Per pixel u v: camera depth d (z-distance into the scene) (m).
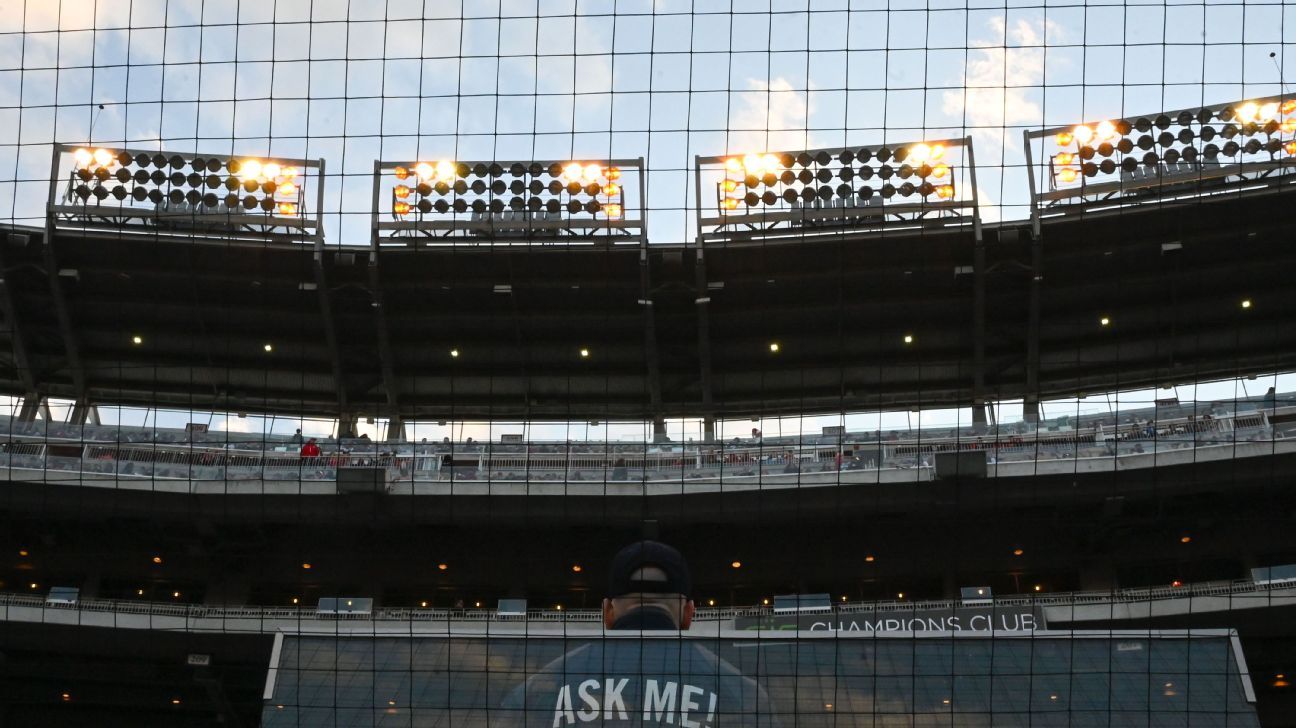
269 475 49.84
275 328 54.38
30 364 54.56
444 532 53.75
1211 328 53.78
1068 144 49.81
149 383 55.78
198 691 49.69
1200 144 48.81
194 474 49.66
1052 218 50.06
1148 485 47.22
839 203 50.88
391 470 49.94
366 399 56.66
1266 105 47.91
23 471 47.34
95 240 51.00
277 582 54.16
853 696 22.70
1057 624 43.91
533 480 49.41
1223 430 47.00
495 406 57.19
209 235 50.88
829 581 53.81
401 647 21.89
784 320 54.16
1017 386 55.38
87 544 53.03
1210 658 22.95
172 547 53.16
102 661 48.12
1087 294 52.69
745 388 56.81
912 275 52.25
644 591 14.30
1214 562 51.56
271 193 50.81
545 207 51.00
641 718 18.28
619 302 53.12
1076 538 51.91
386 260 51.62
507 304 53.22
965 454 47.00
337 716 21.34
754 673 22.89
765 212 50.88
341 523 50.62
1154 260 51.28
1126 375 55.22
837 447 49.22
